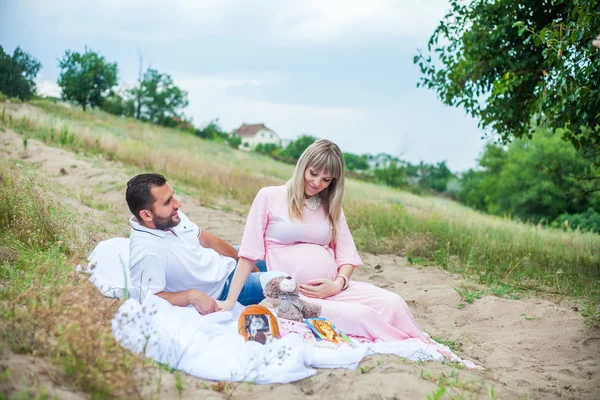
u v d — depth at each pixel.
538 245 8.98
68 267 4.12
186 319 3.64
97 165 12.21
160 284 3.86
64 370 2.80
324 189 4.44
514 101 8.52
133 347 3.14
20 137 13.92
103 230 6.23
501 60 8.41
